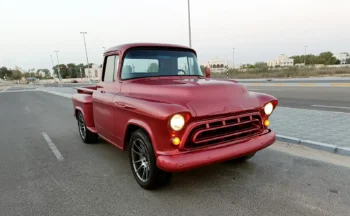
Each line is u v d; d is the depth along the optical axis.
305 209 2.74
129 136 3.61
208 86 3.07
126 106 3.32
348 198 2.93
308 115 7.25
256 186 3.32
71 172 4.05
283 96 12.45
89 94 5.53
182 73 4.30
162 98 3.04
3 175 3.99
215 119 2.82
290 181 3.42
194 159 2.70
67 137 6.45
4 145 5.81
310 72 33.25
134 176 3.52
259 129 3.30
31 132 7.18
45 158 4.79
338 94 12.23
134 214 2.77
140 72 3.98
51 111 11.70
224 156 2.85
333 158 4.16
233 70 44.88
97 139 5.74
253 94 3.48
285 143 5.02
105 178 3.77
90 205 3.00
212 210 2.79
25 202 3.12
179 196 3.13
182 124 2.64
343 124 5.97
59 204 3.04
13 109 13.09
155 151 2.88
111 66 4.24
